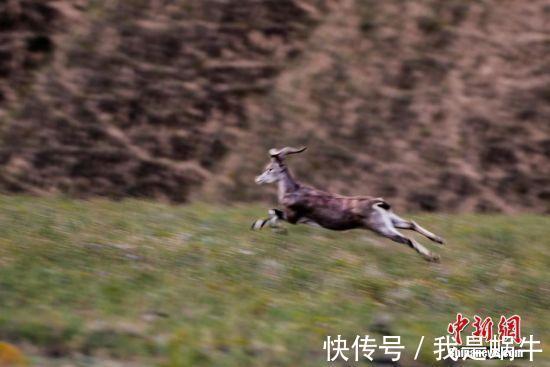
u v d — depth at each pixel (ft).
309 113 297.33
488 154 287.89
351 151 286.87
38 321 97.04
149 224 153.89
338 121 294.46
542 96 301.43
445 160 285.64
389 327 109.09
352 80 305.73
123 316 102.47
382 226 138.41
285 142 289.53
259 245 141.90
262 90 307.58
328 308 113.29
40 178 278.87
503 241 169.99
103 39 312.71
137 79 303.68
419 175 281.95
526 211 276.21
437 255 143.95
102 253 127.34
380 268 137.39
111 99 297.94
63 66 306.76
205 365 92.02
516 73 307.78
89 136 288.71
